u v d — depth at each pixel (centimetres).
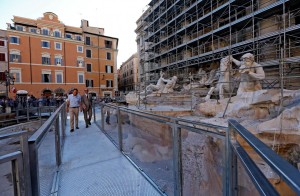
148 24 3097
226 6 1553
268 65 1160
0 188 150
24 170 155
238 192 159
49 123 288
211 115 786
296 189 58
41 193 265
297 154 440
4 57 3177
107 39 4419
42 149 267
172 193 266
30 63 3362
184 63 2122
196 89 1367
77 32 3984
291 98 630
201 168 245
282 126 475
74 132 690
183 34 2206
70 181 303
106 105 639
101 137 599
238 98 773
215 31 1636
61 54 3669
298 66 1084
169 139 281
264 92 671
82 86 3872
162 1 2525
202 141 250
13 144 190
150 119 329
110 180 304
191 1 2084
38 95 3397
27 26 3462
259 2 1384
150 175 315
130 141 427
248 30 1505
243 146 162
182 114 860
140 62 3791
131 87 5409
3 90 3091
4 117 1431
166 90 1405
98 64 4253
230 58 962
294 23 1227
